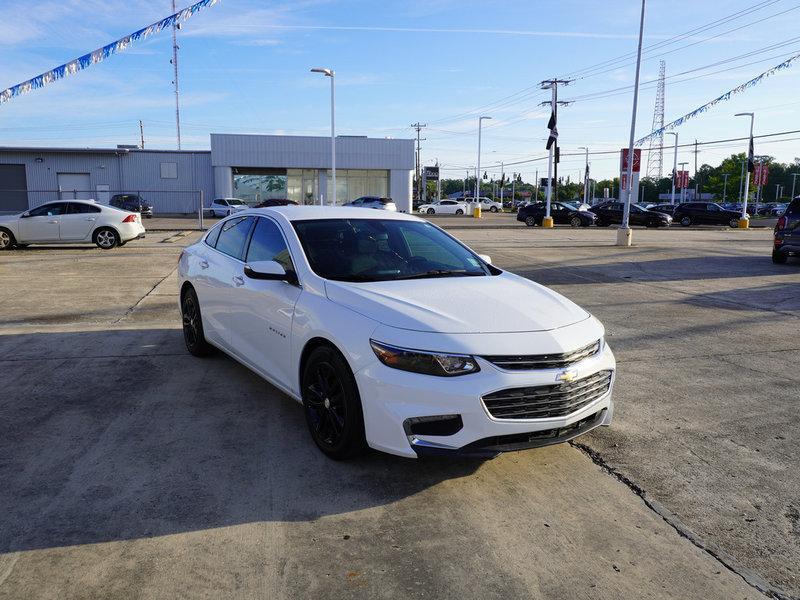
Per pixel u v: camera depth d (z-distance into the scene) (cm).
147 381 524
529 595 262
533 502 339
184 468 368
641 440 425
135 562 277
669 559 289
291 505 329
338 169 4947
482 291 405
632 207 3712
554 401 344
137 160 4650
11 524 305
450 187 16412
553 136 3306
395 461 384
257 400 483
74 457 380
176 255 1524
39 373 542
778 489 359
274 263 425
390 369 336
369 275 423
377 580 269
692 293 1053
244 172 4838
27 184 4516
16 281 1070
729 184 11312
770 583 273
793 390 537
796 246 1432
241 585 264
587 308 908
